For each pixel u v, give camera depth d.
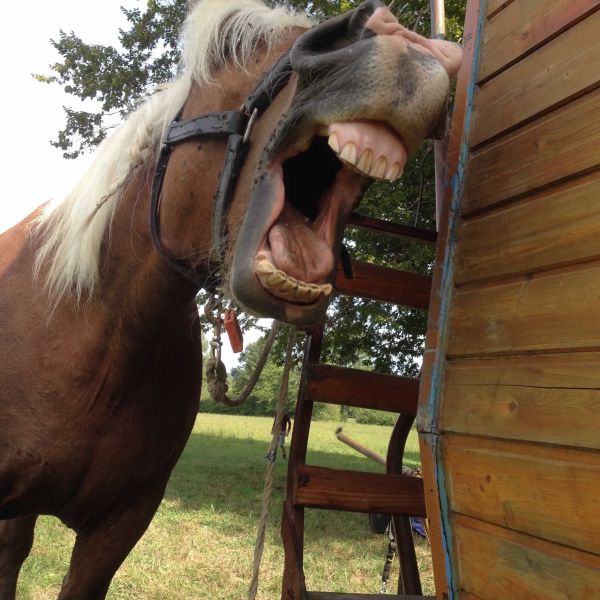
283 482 7.61
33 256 1.77
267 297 1.01
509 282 1.23
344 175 1.11
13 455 1.61
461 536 1.28
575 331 1.05
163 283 1.52
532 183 1.21
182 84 1.47
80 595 1.85
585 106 1.11
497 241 1.28
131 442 1.68
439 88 0.98
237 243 1.06
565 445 1.03
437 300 1.42
